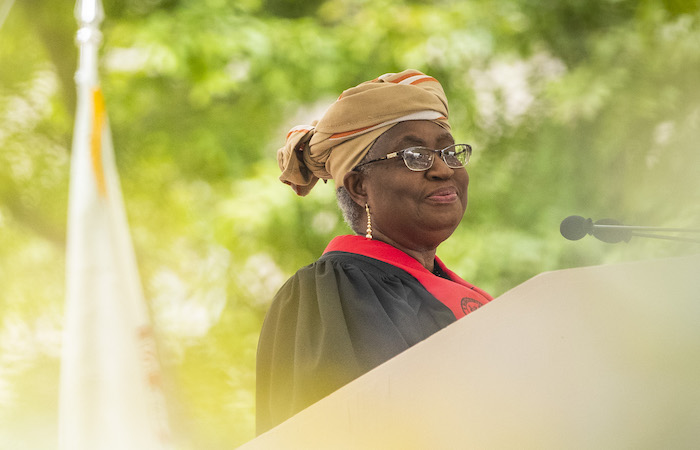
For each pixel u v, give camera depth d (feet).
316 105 51.60
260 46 49.34
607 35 50.93
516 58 52.16
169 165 50.24
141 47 48.29
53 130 51.34
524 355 9.37
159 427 25.54
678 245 42.78
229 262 48.78
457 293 16.44
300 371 14.39
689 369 9.08
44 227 51.34
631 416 9.21
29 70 50.98
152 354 26.16
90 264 26.45
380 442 9.96
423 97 17.08
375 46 50.85
